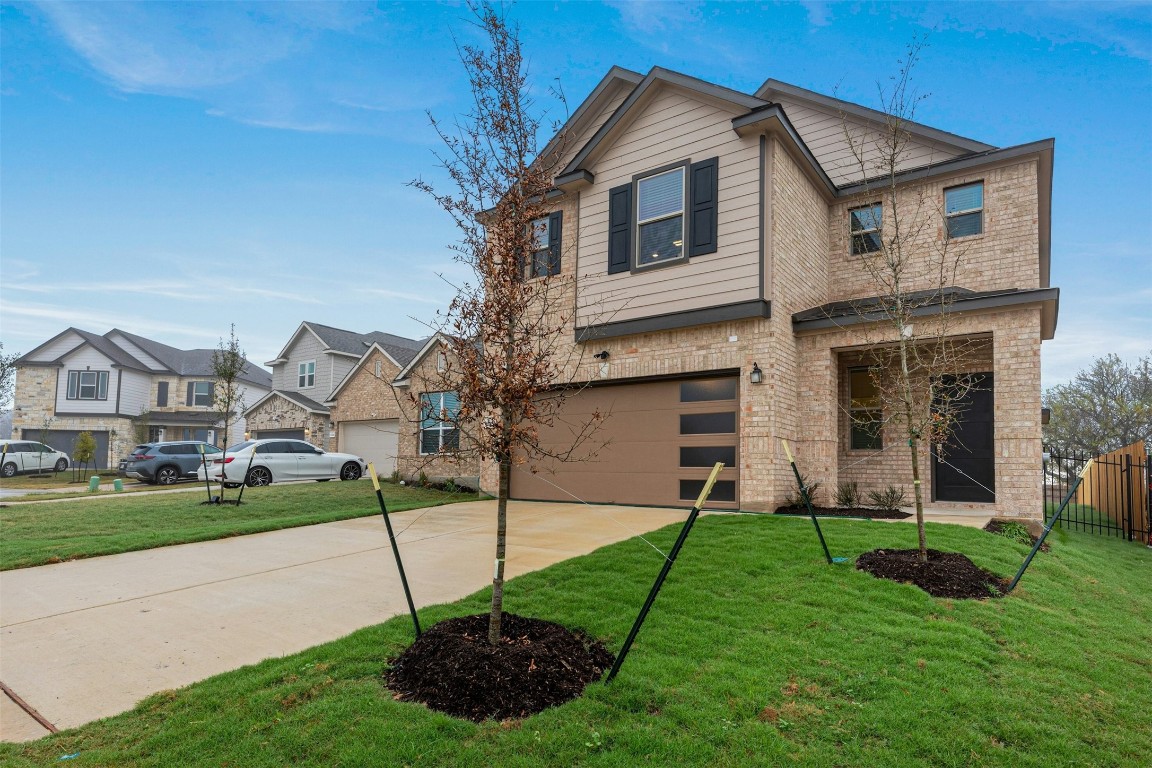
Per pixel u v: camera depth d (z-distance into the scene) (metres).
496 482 13.85
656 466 11.50
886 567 6.11
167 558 7.79
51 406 33.97
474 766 3.07
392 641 4.61
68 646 4.79
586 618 4.96
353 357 29.73
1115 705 3.86
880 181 12.55
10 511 12.45
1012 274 11.23
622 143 12.30
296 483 17.94
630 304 11.80
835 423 11.10
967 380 11.12
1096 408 26.95
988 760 3.24
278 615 5.46
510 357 4.43
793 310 11.19
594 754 3.18
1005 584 5.99
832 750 3.27
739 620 4.89
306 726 3.41
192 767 3.07
